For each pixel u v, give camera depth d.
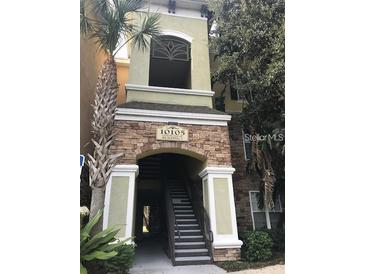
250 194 12.48
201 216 10.46
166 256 10.36
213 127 10.27
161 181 14.17
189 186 12.61
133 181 9.08
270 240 9.63
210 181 9.79
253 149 11.35
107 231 6.43
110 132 7.27
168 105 10.75
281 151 10.80
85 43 10.23
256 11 10.01
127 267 7.41
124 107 9.66
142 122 9.66
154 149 9.56
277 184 11.44
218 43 11.13
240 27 10.23
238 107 13.71
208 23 12.78
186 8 12.46
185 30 12.11
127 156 9.27
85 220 7.73
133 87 10.77
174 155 14.98
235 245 9.25
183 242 9.73
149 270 8.19
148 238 15.88
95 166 6.91
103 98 7.31
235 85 11.54
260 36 9.69
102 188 6.85
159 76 15.49
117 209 8.73
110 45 7.85
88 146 10.57
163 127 9.78
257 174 12.66
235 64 10.48
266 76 9.40
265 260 9.20
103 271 7.15
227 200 9.73
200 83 11.59
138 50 11.18
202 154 9.92
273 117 10.95
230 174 10.00
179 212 11.63
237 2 10.72
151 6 12.01
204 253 9.31
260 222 12.20
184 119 10.05
